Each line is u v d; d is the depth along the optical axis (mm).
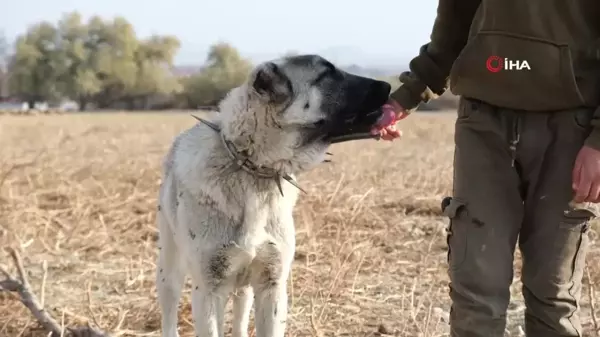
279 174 3141
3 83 58469
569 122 2594
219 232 3115
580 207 2598
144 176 7809
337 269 4207
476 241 2650
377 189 7184
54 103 57844
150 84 55062
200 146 3180
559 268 2625
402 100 3020
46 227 5324
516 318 3793
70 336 3545
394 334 3656
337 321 3801
